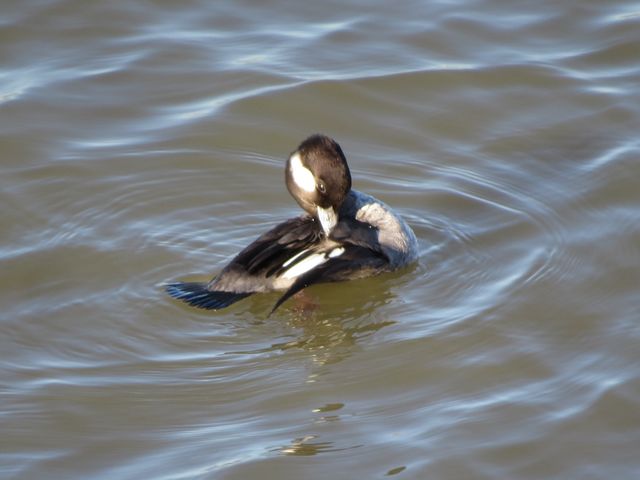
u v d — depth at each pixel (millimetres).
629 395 11070
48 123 16109
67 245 13555
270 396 11148
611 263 13219
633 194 14547
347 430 10641
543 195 14625
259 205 14578
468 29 18359
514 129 16109
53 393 11102
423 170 15305
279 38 18188
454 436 10547
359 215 13555
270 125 16234
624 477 10039
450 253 13570
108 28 18328
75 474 10070
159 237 13766
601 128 16047
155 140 15836
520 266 13219
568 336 12000
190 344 11914
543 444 10438
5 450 10367
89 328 12125
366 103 16672
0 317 12266
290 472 10055
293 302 12617
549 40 18062
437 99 16750
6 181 14812
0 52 17625
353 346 11906
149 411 10906
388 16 18703
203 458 10250
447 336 12008
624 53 17641
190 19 18656
